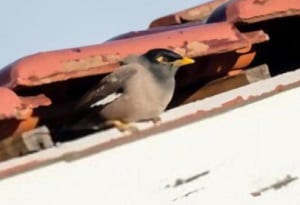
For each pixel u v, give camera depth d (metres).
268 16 10.45
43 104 8.56
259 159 9.57
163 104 10.05
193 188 9.03
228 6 10.66
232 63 10.42
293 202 9.80
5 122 8.50
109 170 8.40
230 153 9.34
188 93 10.86
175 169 8.90
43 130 8.59
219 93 10.42
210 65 10.38
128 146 8.59
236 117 9.45
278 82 9.88
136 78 9.84
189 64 10.29
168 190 8.83
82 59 9.17
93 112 9.84
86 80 9.89
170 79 10.16
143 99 9.81
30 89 8.85
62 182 8.05
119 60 9.86
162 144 8.86
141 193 8.62
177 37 10.39
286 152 9.80
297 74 10.08
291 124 9.89
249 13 10.35
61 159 8.03
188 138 9.06
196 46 10.09
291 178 9.80
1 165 7.76
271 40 11.24
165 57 10.14
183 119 9.02
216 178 9.22
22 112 8.31
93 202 8.26
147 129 8.74
